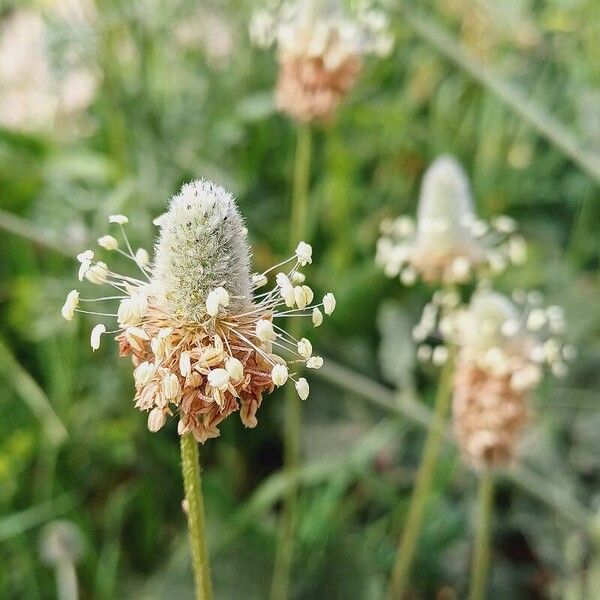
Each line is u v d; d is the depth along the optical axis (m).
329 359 0.21
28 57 0.22
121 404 0.19
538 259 0.23
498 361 0.14
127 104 0.22
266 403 0.21
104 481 0.19
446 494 0.20
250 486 0.20
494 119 0.24
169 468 0.19
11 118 0.22
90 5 0.21
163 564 0.18
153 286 0.09
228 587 0.17
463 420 0.14
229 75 0.23
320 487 0.20
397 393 0.21
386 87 0.26
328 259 0.23
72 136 0.22
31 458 0.19
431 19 0.26
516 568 0.19
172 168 0.21
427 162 0.25
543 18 0.26
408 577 0.18
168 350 0.08
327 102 0.16
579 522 0.18
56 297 0.20
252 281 0.09
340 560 0.18
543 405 0.21
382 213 0.24
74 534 0.17
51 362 0.20
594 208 0.25
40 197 0.22
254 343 0.09
